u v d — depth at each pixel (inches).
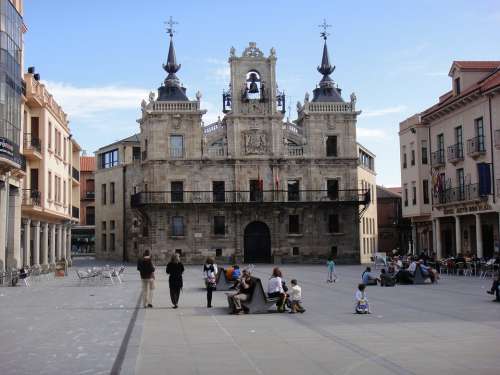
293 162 2869.1
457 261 1766.7
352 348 599.5
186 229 2805.1
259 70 2891.2
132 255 3142.2
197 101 2837.1
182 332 716.7
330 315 856.9
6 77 1455.5
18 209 1695.4
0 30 1437.0
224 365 532.1
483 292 1174.3
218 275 1332.4
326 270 2214.6
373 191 3614.7
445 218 2176.4
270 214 2847.0
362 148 3380.9
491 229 1903.3
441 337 654.5
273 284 916.0
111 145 3422.7
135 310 940.6
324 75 3019.2
